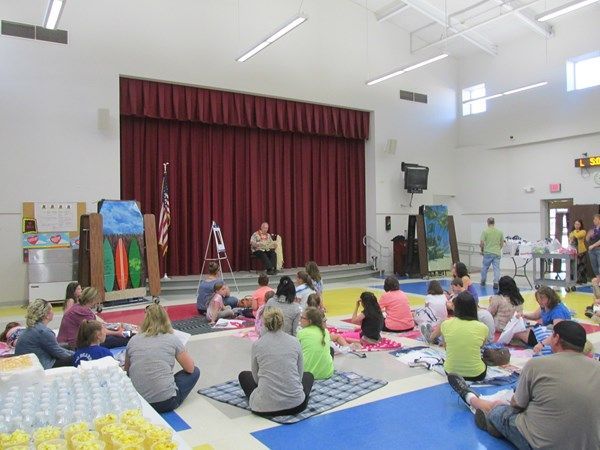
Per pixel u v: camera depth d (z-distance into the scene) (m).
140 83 9.95
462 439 3.04
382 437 3.09
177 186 10.77
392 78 13.32
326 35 12.15
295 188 12.38
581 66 11.91
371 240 13.23
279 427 3.25
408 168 13.11
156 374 3.43
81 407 2.10
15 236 8.62
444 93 14.43
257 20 11.11
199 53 10.41
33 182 8.76
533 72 12.62
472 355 4.01
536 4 11.16
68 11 9.08
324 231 12.84
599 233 9.66
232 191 11.55
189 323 6.75
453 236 13.38
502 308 5.66
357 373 4.39
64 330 4.93
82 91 9.18
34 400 2.21
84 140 9.18
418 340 5.61
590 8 11.38
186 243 10.84
